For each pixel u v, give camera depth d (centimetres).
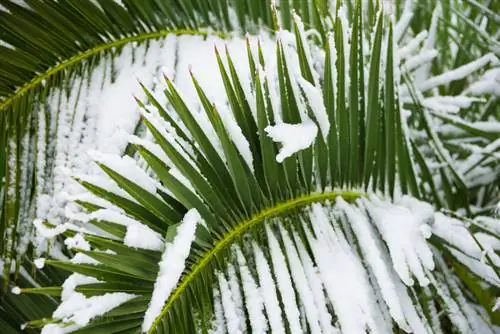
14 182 163
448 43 198
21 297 168
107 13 163
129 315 126
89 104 164
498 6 188
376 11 155
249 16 171
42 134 164
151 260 124
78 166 160
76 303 123
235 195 133
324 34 172
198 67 165
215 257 131
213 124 134
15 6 158
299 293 131
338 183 144
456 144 179
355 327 130
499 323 164
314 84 142
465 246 148
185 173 128
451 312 152
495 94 178
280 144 135
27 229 164
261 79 131
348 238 142
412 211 149
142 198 126
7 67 161
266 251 135
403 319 132
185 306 127
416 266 135
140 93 164
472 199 184
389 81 148
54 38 162
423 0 191
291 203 138
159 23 168
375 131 147
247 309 130
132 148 161
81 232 126
